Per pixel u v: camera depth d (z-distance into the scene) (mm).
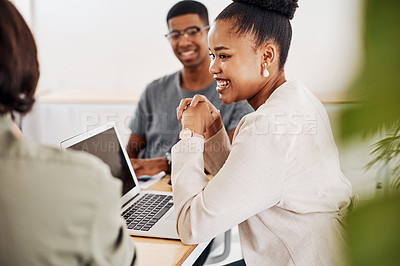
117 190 665
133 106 3391
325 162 1027
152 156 2033
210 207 970
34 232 585
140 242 1129
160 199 1422
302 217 1022
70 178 606
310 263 1005
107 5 3578
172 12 1913
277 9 1028
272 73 1082
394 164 500
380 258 318
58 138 3705
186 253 1074
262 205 971
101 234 637
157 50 3578
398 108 280
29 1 3652
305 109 1035
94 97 3367
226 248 1840
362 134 291
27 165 596
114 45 3648
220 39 1035
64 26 3703
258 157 941
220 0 3244
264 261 1066
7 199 582
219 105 1920
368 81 283
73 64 3777
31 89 695
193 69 1943
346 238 336
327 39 2902
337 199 1042
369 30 278
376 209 326
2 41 625
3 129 632
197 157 1098
